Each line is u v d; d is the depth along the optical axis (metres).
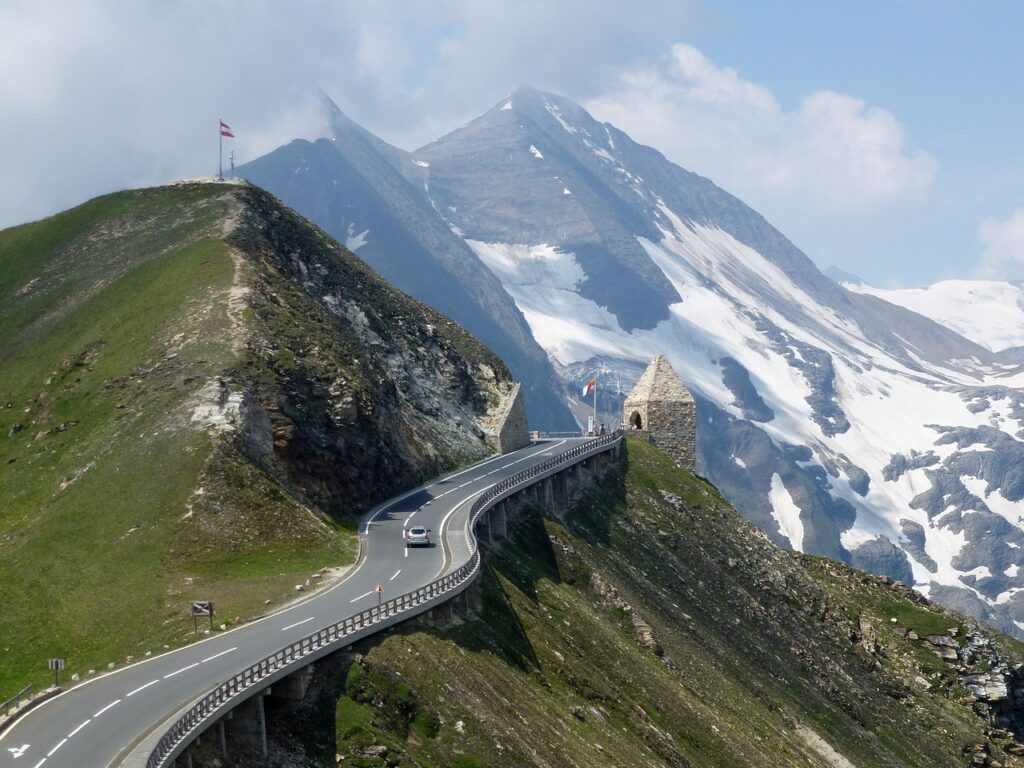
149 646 85.62
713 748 117.25
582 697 104.81
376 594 94.94
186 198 173.75
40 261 165.62
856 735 152.25
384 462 135.12
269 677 70.31
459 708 81.75
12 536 108.12
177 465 110.44
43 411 129.25
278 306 140.88
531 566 125.31
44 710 69.69
